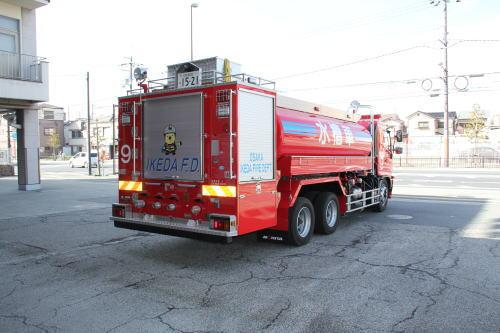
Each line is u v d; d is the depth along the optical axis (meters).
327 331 4.14
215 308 4.76
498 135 48.19
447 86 37.75
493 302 4.89
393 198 15.39
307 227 7.96
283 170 7.22
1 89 16.06
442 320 4.38
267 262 6.71
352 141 9.92
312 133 8.02
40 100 17.47
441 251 7.38
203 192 6.21
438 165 40.22
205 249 7.62
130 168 7.21
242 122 6.04
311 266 6.46
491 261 6.69
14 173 31.45
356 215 11.48
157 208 6.76
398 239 8.39
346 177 9.90
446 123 38.12
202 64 7.00
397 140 13.32
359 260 6.80
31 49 18.30
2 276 6.07
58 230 9.49
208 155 6.16
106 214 11.79
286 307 4.77
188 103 6.43
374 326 4.25
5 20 17.36
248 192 6.12
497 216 11.22
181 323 4.35
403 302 4.90
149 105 6.92
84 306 4.85
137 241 8.35
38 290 5.43
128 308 4.78
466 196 15.88
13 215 11.59
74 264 6.71
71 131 87.19
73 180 25.52
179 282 5.73
